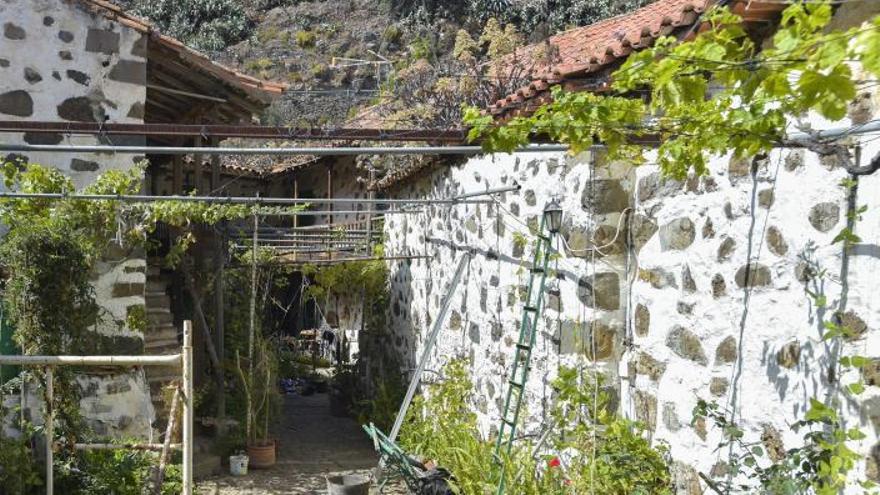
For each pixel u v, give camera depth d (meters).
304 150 3.90
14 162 7.29
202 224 9.82
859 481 3.26
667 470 4.77
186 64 8.16
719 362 4.34
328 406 13.44
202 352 10.16
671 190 4.89
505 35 18.84
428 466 6.91
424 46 24.86
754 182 4.05
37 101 7.33
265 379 9.52
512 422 6.06
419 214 10.70
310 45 29.28
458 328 8.74
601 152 5.52
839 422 3.44
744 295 4.13
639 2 22.42
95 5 7.51
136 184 7.53
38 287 6.53
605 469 4.83
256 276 10.28
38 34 7.32
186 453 5.38
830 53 1.77
